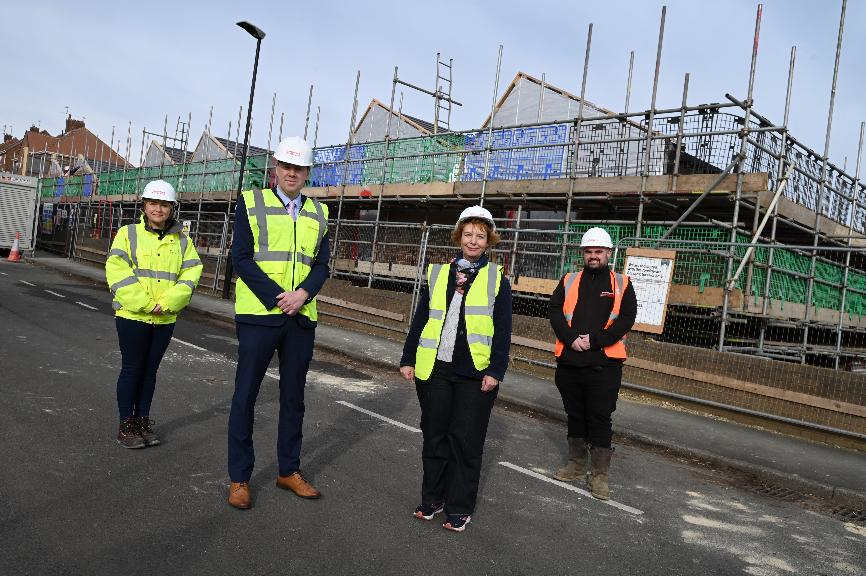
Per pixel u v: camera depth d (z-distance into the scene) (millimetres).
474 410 4074
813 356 14867
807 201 13453
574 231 11977
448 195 14727
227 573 3242
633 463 6465
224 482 4492
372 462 5328
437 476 4191
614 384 5164
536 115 17562
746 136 10227
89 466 4535
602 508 4918
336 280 15945
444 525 4152
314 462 5172
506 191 13445
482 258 4203
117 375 7527
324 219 4383
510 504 4766
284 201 4227
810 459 6973
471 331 4051
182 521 3793
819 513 5562
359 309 14906
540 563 3781
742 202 10359
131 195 29156
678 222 10531
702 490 5801
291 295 4066
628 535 4418
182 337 11406
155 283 4992
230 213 22391
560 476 5512
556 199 12672
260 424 6098
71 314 12617
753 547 4480
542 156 14242
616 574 3764
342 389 8430
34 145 58594
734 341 11766
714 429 8016
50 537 3436
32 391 6406
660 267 9797
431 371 4082
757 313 10797
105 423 5574
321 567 3410
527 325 11266
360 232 18812
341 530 3900
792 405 8188
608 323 5156
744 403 8602
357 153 18391
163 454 4953
